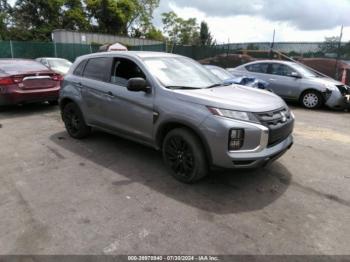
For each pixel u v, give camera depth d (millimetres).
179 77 4332
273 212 3262
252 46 16016
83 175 4160
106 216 3148
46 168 4398
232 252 2625
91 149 5203
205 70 4953
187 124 3598
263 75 10195
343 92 9047
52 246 2686
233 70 10930
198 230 2922
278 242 2762
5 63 8156
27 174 4188
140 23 49344
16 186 3824
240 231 2916
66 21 42781
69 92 5496
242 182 3967
